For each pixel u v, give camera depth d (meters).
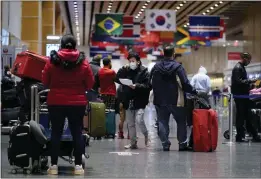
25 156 7.45
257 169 8.19
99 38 40.66
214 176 7.41
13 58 16.06
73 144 7.63
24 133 7.45
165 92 10.77
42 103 8.90
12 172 7.59
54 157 7.41
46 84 7.27
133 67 11.02
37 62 8.49
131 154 10.22
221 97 23.97
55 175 7.34
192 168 8.23
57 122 7.33
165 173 7.65
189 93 10.95
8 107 15.46
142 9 47.44
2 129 15.23
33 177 7.14
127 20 40.53
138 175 7.43
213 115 10.81
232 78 13.06
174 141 13.38
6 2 19.36
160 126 10.92
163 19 36.38
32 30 29.84
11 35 19.77
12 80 15.77
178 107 10.84
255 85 14.26
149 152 10.61
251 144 12.59
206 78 15.08
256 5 43.44
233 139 13.88
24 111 9.15
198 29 37.50
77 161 7.46
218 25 37.56
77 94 7.25
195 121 10.80
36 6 29.81
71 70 7.19
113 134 14.19
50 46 19.28
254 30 44.72
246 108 13.20
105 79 13.49
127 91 11.18
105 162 8.94
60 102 7.17
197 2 43.44
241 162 9.06
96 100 11.70
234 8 46.62
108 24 37.38
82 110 7.29
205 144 10.74
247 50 47.66
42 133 7.38
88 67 7.28
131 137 11.38
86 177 7.18
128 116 11.34
